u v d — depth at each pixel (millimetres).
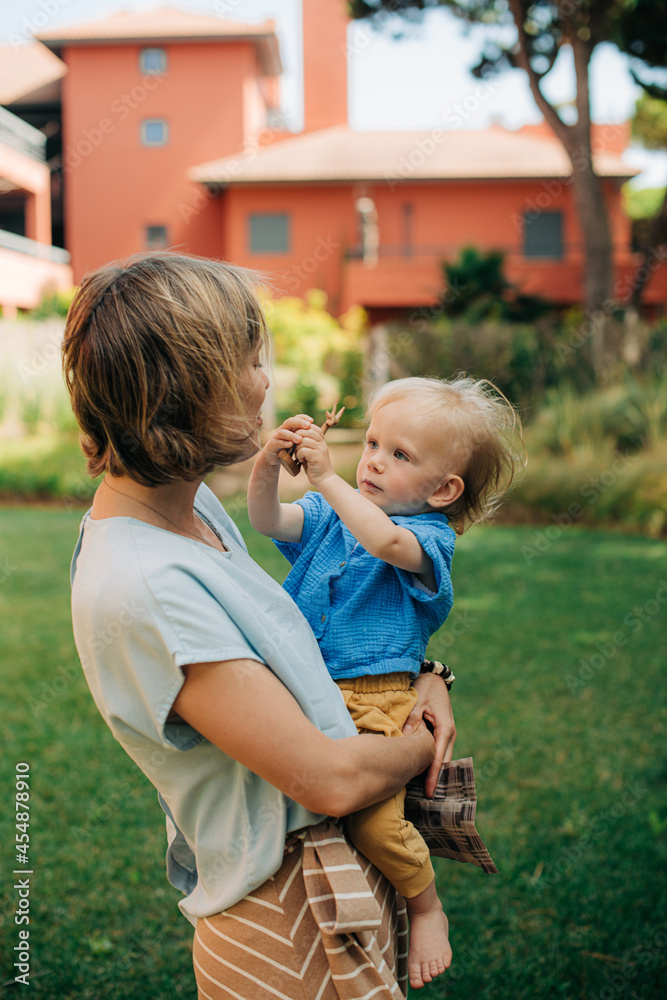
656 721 4699
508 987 2666
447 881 3281
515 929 2971
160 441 1130
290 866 1214
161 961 2816
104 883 3250
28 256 22344
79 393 1172
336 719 1283
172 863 1402
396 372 12703
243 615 1157
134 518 1202
